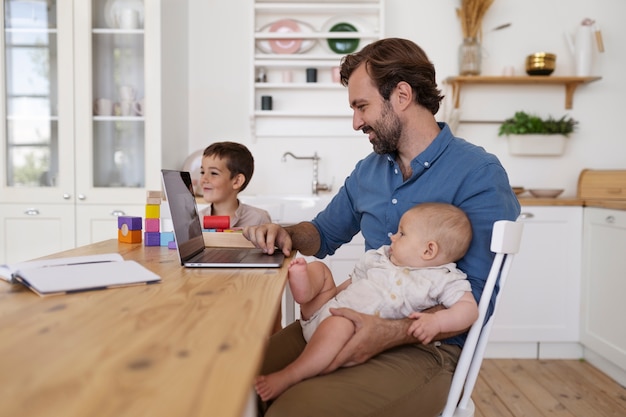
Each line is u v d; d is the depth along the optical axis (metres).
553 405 2.39
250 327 0.69
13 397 0.46
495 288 1.24
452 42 3.43
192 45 3.44
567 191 3.46
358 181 1.60
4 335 0.65
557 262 3.00
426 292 1.22
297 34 3.29
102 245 1.62
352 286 1.30
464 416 1.23
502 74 3.34
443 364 1.22
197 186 3.18
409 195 1.42
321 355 1.10
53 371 0.53
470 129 3.45
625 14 3.41
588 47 3.28
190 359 0.56
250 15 3.27
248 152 2.43
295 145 3.46
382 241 1.49
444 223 1.28
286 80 3.36
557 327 3.01
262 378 1.07
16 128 3.04
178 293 0.90
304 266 1.25
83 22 2.98
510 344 3.07
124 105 3.04
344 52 3.37
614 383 2.68
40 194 3.02
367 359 1.15
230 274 1.09
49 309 0.78
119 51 3.04
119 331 0.67
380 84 1.37
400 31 3.43
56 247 3.04
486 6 3.27
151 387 0.49
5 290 0.92
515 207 1.35
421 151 1.41
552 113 3.44
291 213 2.95
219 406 0.45
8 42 3.02
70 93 3.00
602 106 3.45
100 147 3.06
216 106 3.46
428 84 1.38
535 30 3.42
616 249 2.65
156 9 2.96
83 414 0.43
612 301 2.69
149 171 3.01
